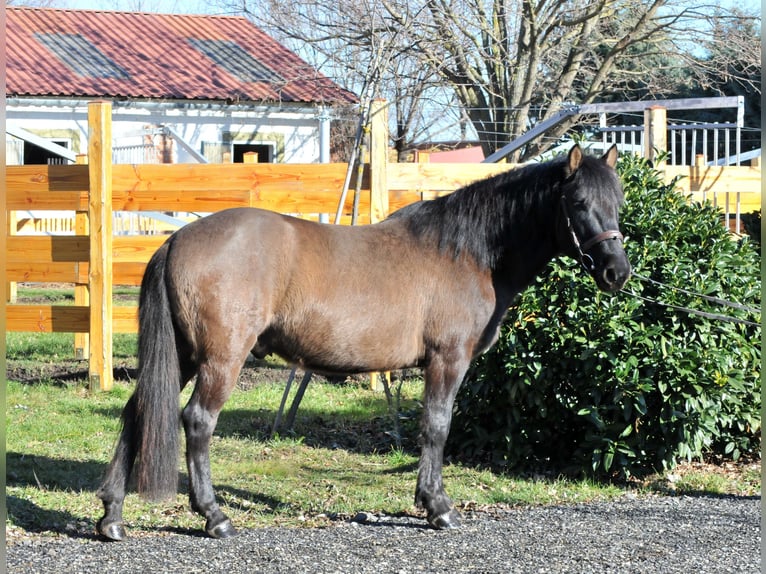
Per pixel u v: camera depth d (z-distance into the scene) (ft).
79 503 19.57
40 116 73.10
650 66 84.99
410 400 31.30
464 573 15.46
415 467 23.71
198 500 17.31
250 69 83.92
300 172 32.42
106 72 78.28
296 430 27.20
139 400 16.78
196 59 84.38
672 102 43.24
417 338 18.57
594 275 18.08
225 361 17.02
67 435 25.35
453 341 18.56
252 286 17.11
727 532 18.08
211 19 94.43
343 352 18.10
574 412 23.08
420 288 18.48
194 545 16.85
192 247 17.12
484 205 18.85
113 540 17.03
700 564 16.01
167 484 16.58
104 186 31.24
